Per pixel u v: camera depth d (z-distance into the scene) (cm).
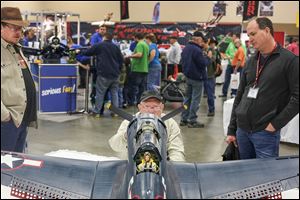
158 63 888
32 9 1889
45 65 738
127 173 205
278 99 269
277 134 276
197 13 1781
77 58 800
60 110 767
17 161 221
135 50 841
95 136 605
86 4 1941
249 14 1244
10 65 285
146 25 1510
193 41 651
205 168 222
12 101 286
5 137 290
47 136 595
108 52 715
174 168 220
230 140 307
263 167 221
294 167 221
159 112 282
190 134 639
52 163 223
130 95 859
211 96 789
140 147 211
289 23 1664
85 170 218
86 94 774
